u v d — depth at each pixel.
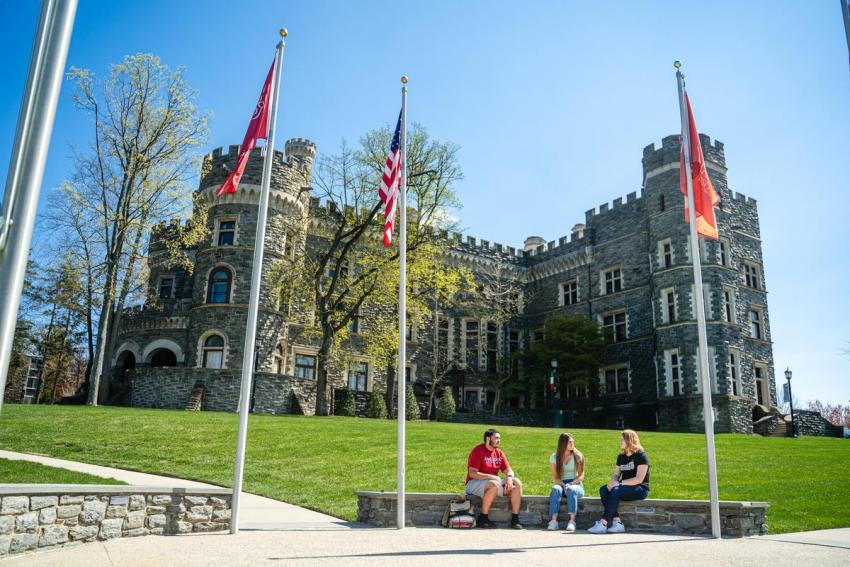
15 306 5.26
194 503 9.15
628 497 10.35
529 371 44.28
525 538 9.09
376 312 42.28
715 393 35.19
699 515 10.20
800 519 11.31
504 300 46.22
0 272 5.24
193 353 33.44
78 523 7.79
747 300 40.19
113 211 29.67
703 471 15.64
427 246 34.19
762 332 40.44
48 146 5.59
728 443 21.50
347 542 8.27
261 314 33.81
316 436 20.05
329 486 13.95
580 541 8.88
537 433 22.94
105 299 29.09
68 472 11.72
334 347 38.22
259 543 8.08
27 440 17.94
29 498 7.21
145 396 31.78
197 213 33.28
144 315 38.91
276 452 17.62
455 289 34.72
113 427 20.12
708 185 12.15
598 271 45.31
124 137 30.05
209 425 21.27
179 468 15.64
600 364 41.44
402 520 9.95
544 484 13.69
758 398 39.16
